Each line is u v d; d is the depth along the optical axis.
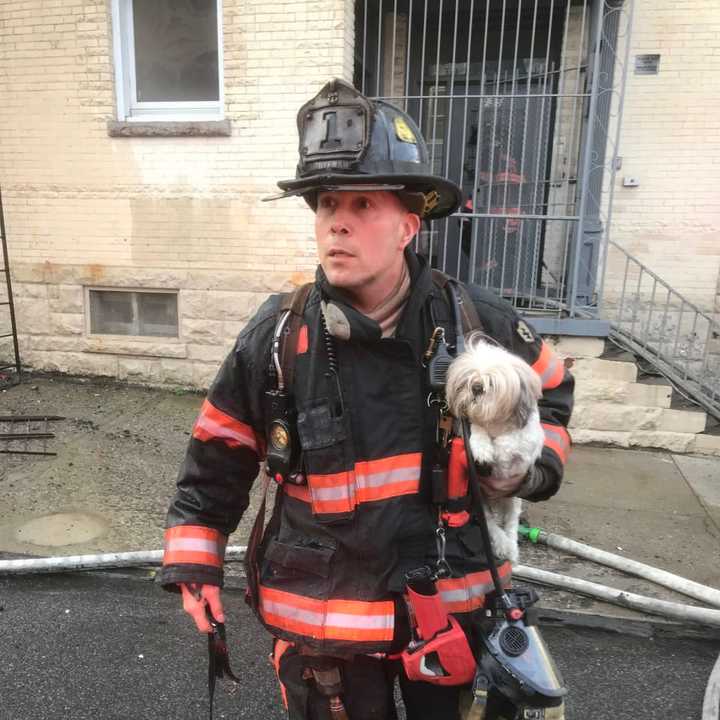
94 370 6.18
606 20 5.30
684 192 5.71
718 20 5.42
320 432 1.25
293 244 5.60
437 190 1.30
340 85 1.19
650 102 5.62
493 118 5.12
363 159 1.15
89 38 5.59
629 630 2.78
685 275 5.82
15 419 5.11
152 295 6.04
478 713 1.22
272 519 1.44
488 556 1.26
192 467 1.44
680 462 4.78
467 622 1.31
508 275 5.65
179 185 5.68
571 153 5.68
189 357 5.96
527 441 1.17
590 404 5.02
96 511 3.74
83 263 5.99
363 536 1.25
